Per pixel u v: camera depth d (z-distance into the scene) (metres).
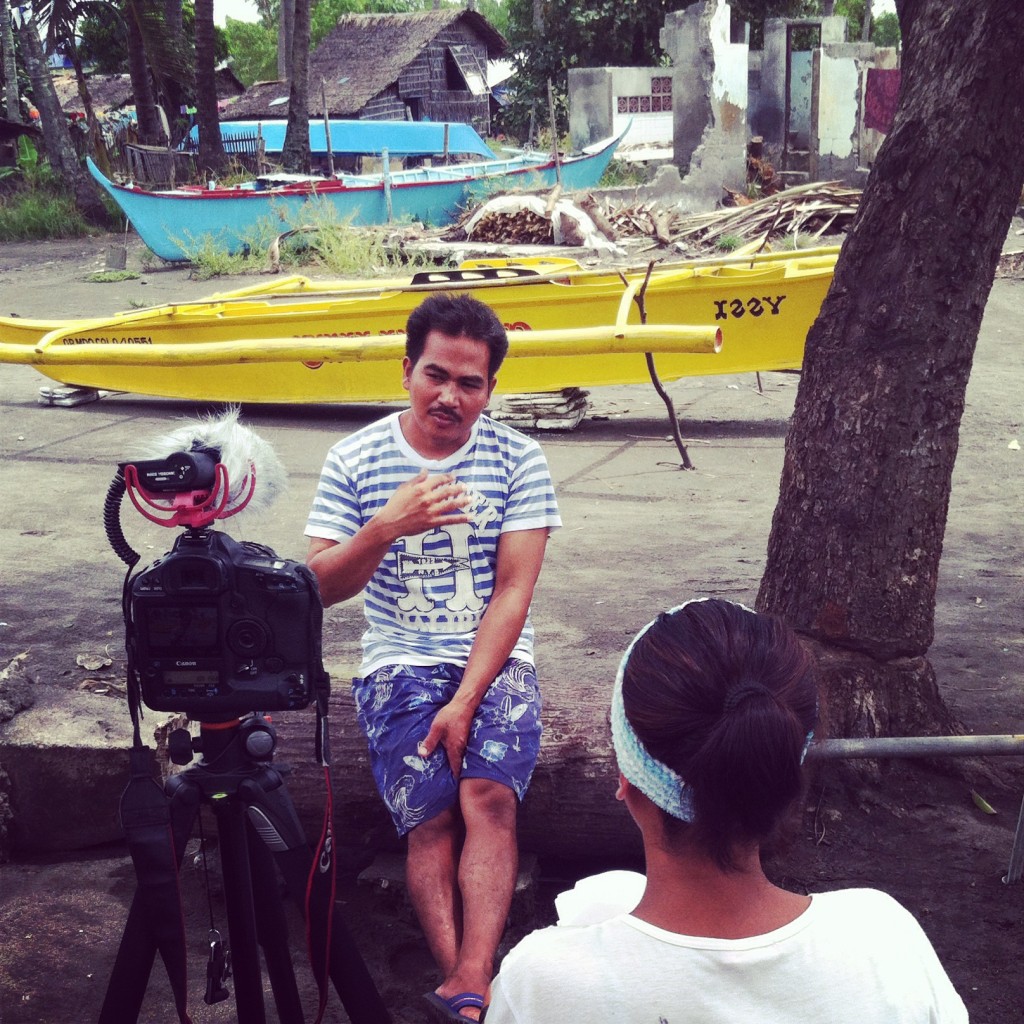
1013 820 3.56
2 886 3.38
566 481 7.54
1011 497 7.00
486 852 2.57
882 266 3.46
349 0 60.31
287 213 18.55
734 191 22.31
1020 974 2.87
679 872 1.28
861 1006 1.22
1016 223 20.78
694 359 8.54
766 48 25.75
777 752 1.18
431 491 2.43
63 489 7.47
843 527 3.60
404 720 2.75
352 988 2.33
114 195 17.97
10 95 29.52
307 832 3.38
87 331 9.02
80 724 3.62
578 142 24.98
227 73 44.06
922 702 3.71
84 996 2.87
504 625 2.81
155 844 2.07
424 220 20.27
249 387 9.32
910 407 3.49
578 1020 1.23
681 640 1.26
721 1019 1.21
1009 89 3.27
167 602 2.01
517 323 8.60
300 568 2.04
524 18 33.09
